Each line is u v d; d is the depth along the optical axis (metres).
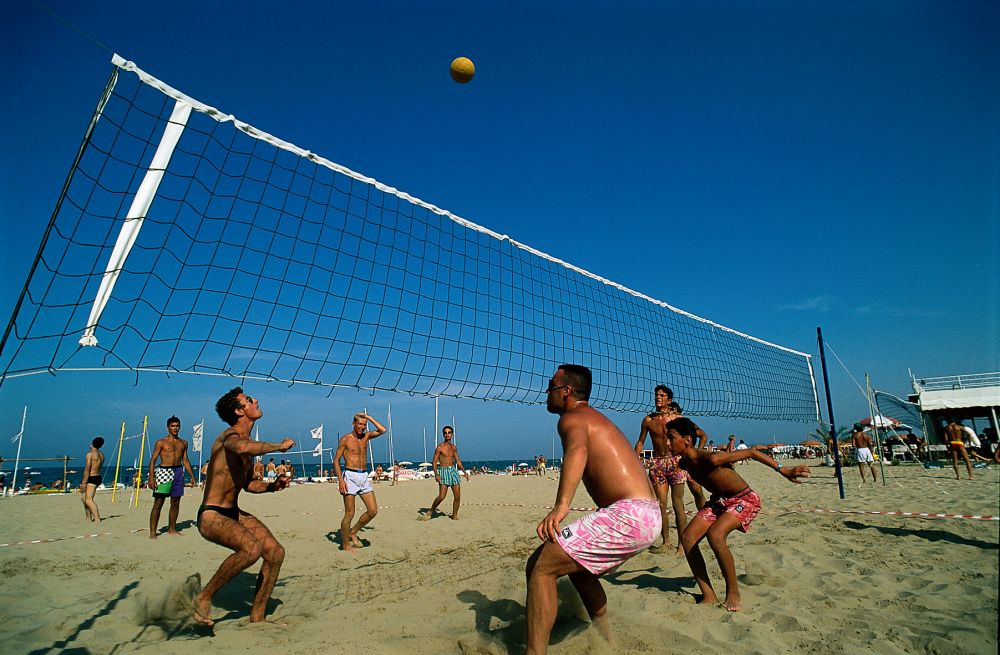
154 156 3.06
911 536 4.67
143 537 6.00
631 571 3.85
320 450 22.00
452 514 7.36
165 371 3.01
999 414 17.81
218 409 3.11
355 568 4.45
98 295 2.78
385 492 11.90
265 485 3.20
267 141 3.68
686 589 3.38
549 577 2.11
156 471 6.01
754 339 8.41
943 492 7.91
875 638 2.45
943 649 2.30
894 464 16.23
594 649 2.34
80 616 3.01
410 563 4.53
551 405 2.55
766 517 5.96
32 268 2.43
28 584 3.75
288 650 2.49
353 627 2.82
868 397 10.39
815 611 2.87
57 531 6.62
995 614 2.67
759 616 2.82
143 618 2.94
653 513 2.14
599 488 2.28
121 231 2.90
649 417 4.57
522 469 28.81
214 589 2.81
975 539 4.49
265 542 2.96
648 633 2.56
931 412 18.56
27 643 2.61
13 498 13.33
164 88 3.11
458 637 2.57
